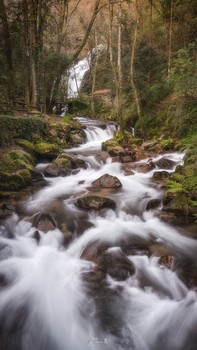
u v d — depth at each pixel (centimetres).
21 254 531
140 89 1438
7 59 1698
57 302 423
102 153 1142
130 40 1567
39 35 1642
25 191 789
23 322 398
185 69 1264
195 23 1552
